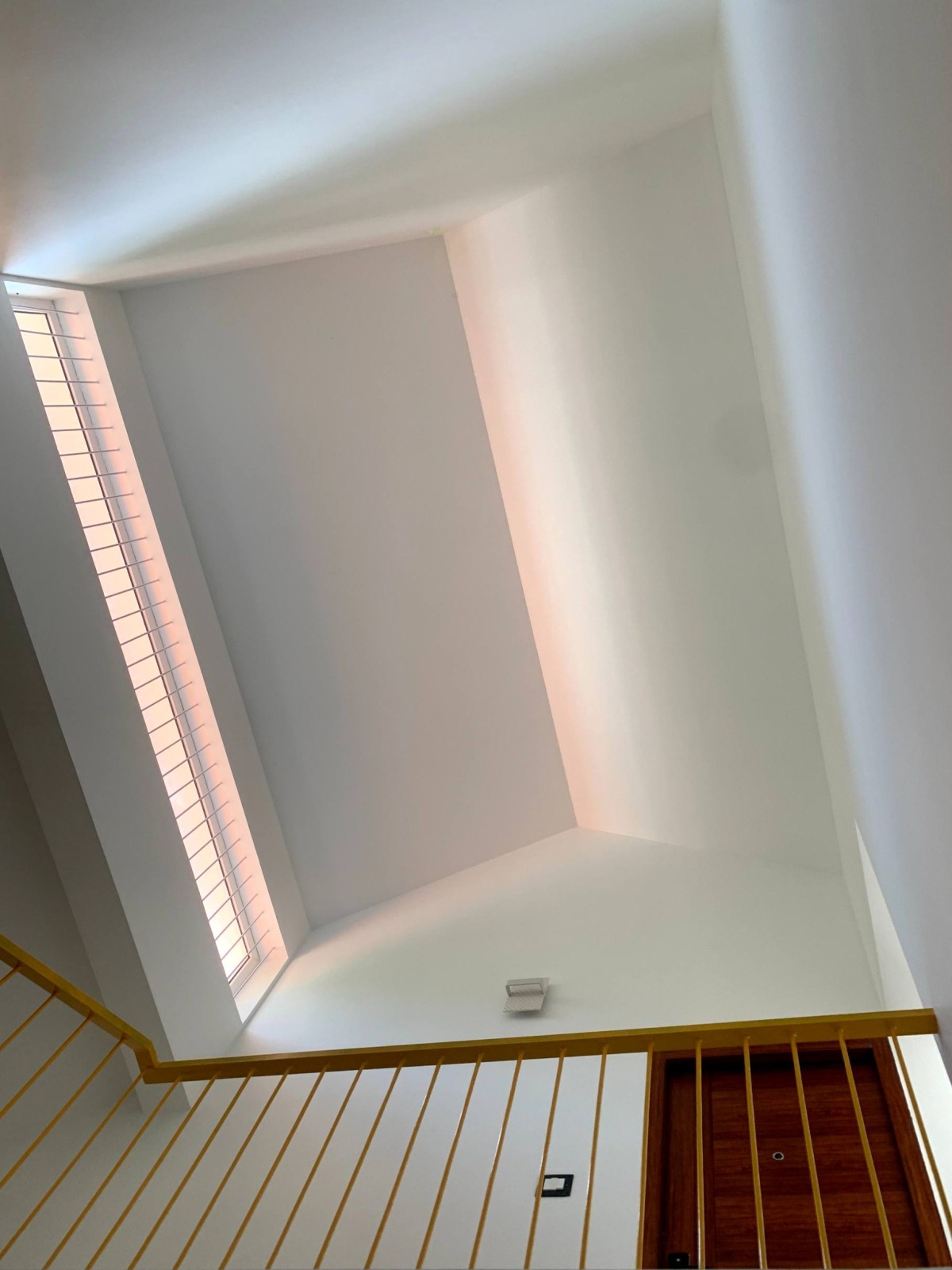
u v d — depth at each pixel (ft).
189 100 6.37
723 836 13.64
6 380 10.07
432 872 15.19
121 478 12.52
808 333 6.68
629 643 13.70
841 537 6.93
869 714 7.14
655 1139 8.70
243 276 13.33
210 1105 10.47
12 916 9.80
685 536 12.31
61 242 9.39
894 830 7.00
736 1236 7.84
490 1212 8.55
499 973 12.20
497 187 11.62
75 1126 10.09
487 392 14.48
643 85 9.14
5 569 9.43
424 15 5.97
